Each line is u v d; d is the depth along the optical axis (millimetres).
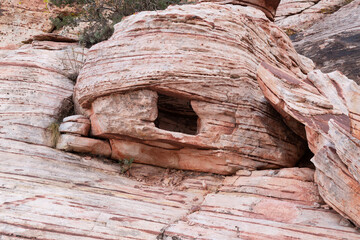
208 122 6008
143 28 6133
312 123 4957
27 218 4059
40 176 5332
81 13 13336
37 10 14844
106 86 6055
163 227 4406
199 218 4648
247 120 6066
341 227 4254
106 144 6715
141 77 5789
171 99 6891
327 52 10547
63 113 7438
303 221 4441
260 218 4598
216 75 5926
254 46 6730
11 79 7387
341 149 4078
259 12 7527
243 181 5676
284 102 5445
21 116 6785
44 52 8258
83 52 8633
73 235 3949
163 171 6629
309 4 14477
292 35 13234
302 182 5168
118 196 5270
